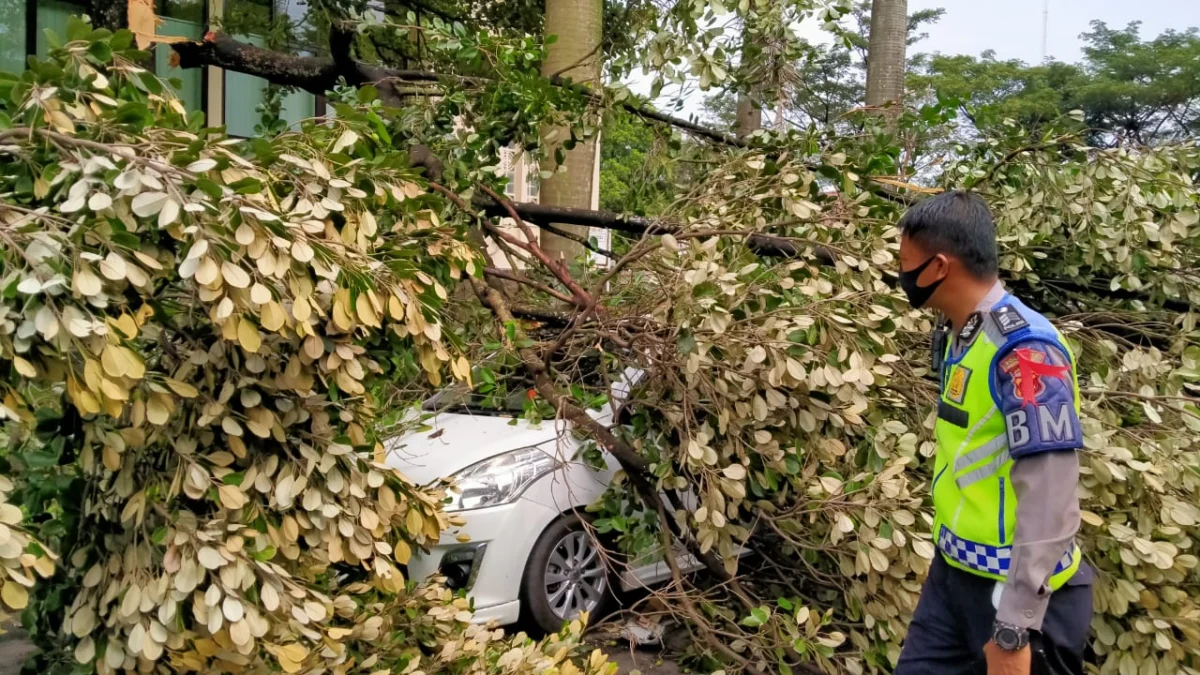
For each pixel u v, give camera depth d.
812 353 3.32
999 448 2.42
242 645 2.16
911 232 2.60
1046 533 2.25
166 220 2.09
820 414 3.42
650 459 3.81
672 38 4.63
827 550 3.49
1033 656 2.34
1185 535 3.29
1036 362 2.32
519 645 3.12
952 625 2.61
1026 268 4.41
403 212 3.20
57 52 2.49
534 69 4.82
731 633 3.72
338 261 2.46
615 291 4.58
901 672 2.71
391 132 4.71
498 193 4.82
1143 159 4.45
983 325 2.47
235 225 2.23
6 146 2.26
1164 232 4.34
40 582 2.54
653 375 3.80
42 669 2.59
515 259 5.40
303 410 2.58
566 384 4.21
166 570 2.21
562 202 6.63
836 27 4.76
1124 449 3.17
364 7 6.87
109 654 2.28
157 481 2.39
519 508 4.23
